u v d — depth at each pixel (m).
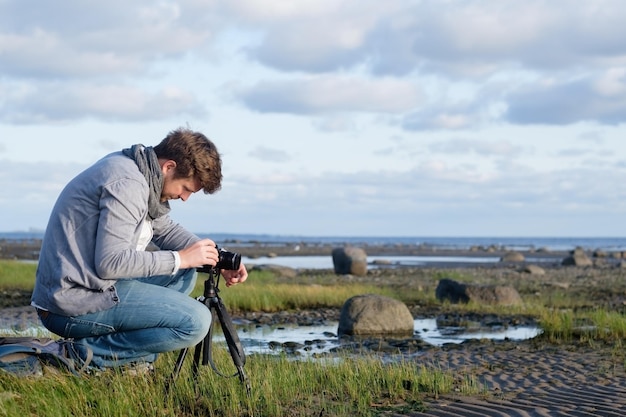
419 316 15.18
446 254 77.81
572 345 10.09
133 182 4.95
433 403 5.80
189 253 5.12
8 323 12.02
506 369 7.86
